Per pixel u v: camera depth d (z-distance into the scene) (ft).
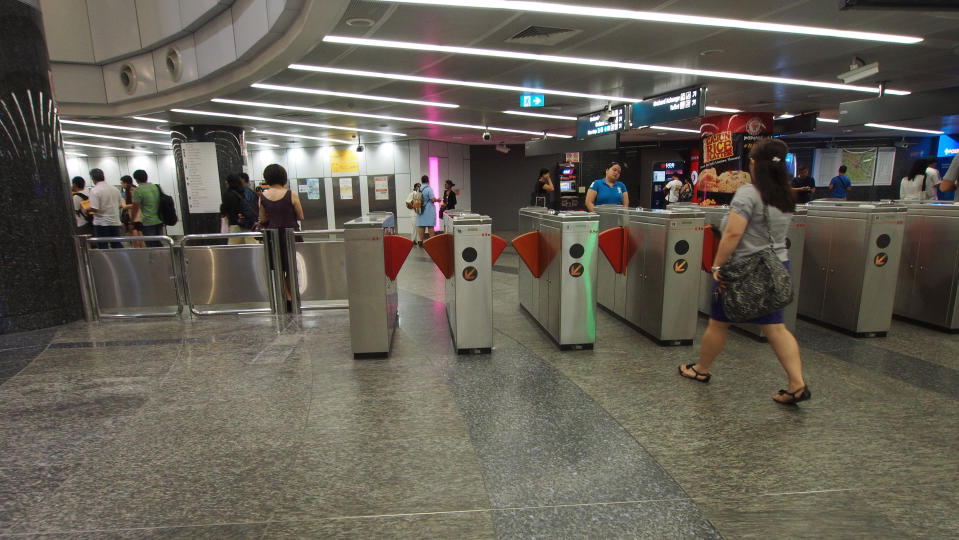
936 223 16.89
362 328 14.80
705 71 28.25
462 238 14.69
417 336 17.20
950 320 16.46
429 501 7.83
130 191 37.27
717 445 9.41
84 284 20.08
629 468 8.68
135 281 20.65
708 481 8.25
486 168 75.36
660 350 15.17
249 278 20.92
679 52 24.30
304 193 65.36
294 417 10.95
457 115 43.29
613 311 19.62
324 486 8.30
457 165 69.31
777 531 7.02
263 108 37.32
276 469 8.86
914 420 10.28
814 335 16.39
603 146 40.55
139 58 32.53
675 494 7.91
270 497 8.02
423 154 61.67
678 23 19.94
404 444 9.67
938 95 26.81
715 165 43.75
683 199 58.23
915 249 17.71
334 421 10.72
